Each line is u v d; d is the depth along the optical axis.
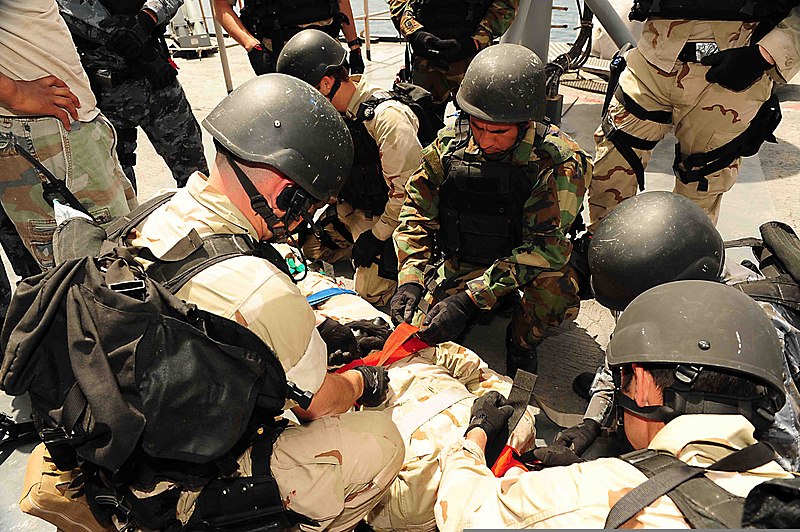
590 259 2.11
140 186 4.53
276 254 1.69
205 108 5.92
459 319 2.46
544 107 2.53
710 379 1.22
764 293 1.85
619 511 1.09
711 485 1.08
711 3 2.61
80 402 1.36
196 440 1.42
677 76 2.84
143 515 1.58
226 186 1.59
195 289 1.48
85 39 3.18
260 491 1.59
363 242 3.28
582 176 2.66
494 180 2.64
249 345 1.45
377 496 1.84
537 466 1.91
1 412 2.68
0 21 2.21
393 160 2.99
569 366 2.98
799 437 1.63
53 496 1.72
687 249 1.93
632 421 1.35
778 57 2.61
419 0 4.12
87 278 1.41
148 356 1.37
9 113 2.32
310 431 1.75
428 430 2.07
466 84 2.51
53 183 2.02
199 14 8.22
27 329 1.39
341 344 2.24
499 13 4.11
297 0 4.13
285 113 1.57
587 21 5.47
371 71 6.79
